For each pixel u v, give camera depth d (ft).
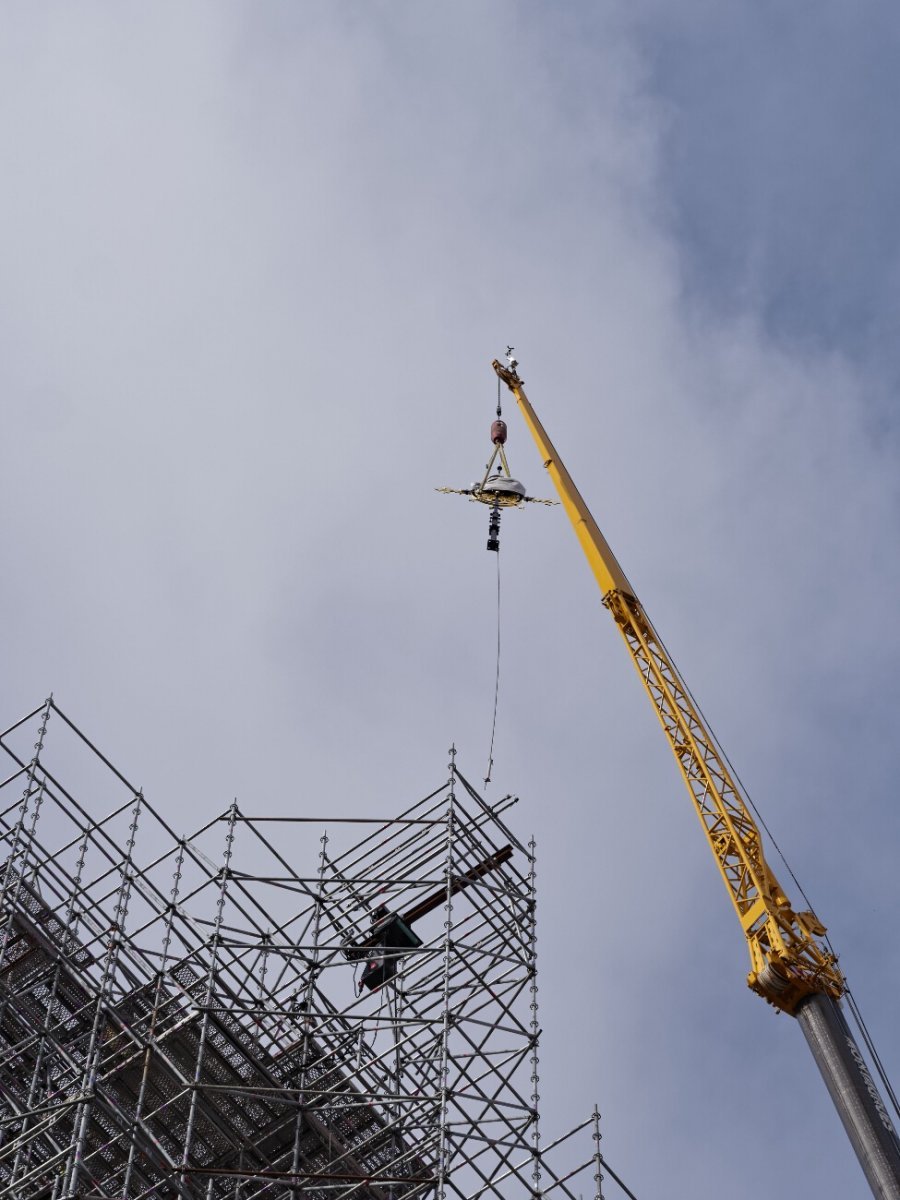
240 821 194.80
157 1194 170.09
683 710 346.13
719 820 330.95
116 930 177.37
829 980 307.37
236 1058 178.70
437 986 196.03
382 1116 185.88
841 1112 292.61
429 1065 194.49
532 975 191.72
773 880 320.09
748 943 314.96
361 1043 193.77
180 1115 174.19
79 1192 156.04
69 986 176.96
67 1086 168.35
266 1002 188.55
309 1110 175.11
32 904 182.60
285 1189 175.32
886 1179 282.36
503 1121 180.96
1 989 172.76
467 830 202.08
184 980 185.26
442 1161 170.19
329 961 193.77
